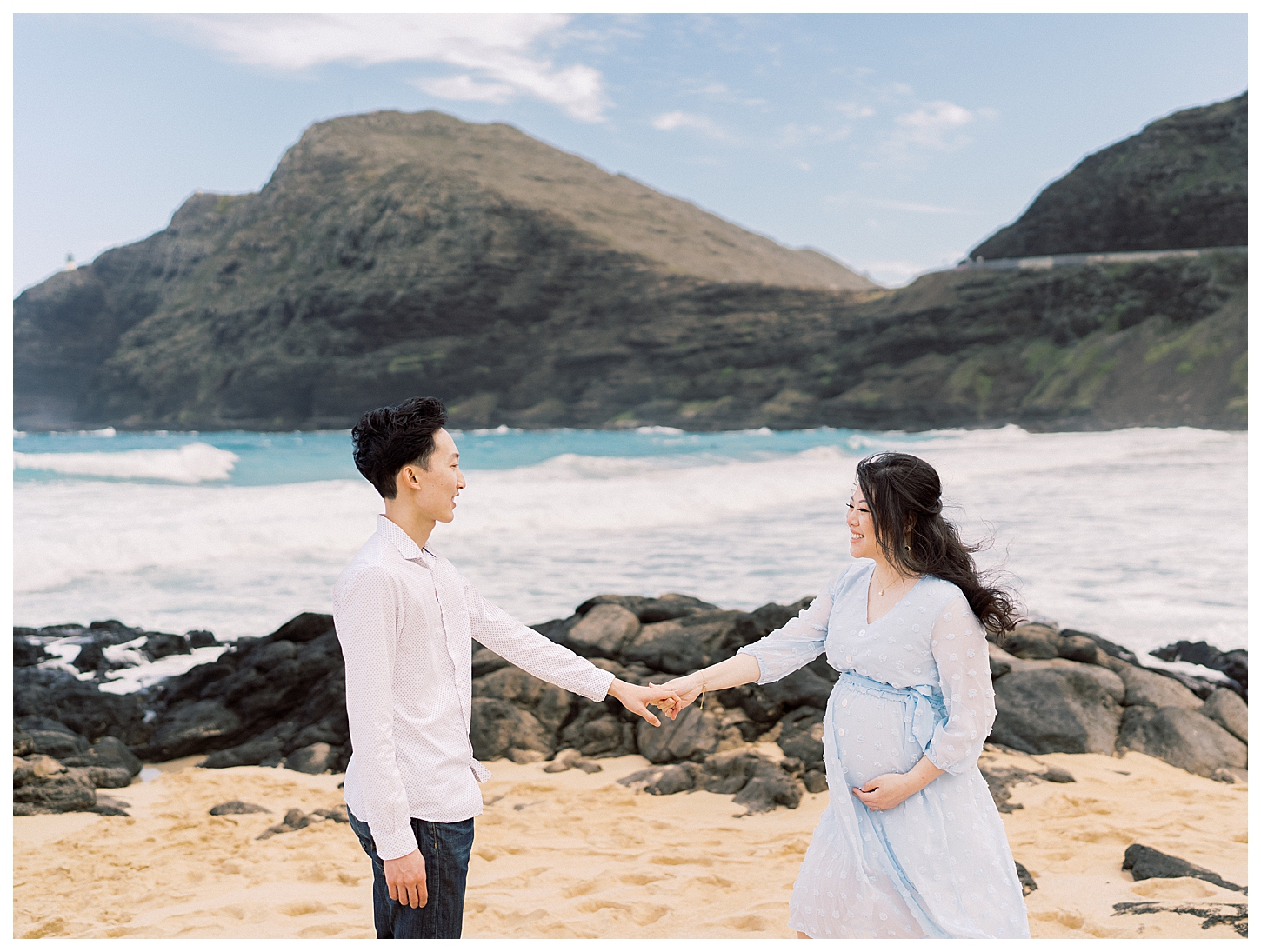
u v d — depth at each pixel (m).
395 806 2.00
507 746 5.68
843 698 2.40
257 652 6.77
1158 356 60.62
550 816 4.61
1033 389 65.69
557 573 10.67
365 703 2.03
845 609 2.51
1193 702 5.94
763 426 76.00
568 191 139.88
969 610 2.26
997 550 11.44
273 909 3.39
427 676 2.14
